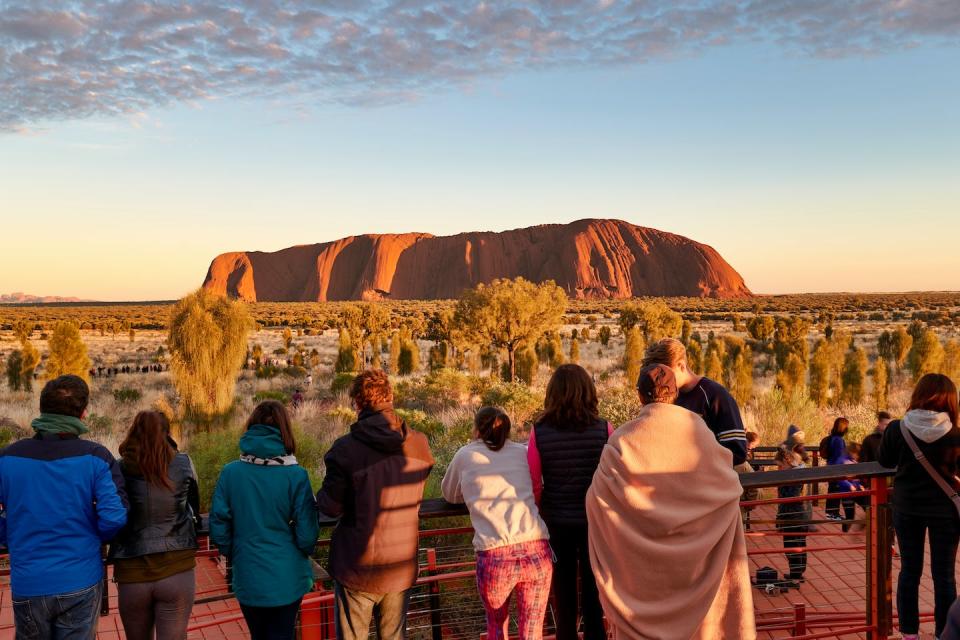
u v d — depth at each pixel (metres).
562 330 80.75
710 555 3.09
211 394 19.34
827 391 25.41
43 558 2.88
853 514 7.33
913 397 3.74
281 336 83.25
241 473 3.13
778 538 6.89
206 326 18.73
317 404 26.08
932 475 3.59
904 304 128.38
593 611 3.46
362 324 48.19
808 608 5.07
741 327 82.25
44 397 3.00
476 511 3.25
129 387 32.56
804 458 8.32
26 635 2.93
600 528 3.14
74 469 2.91
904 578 3.79
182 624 3.15
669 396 3.16
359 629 3.17
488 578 3.19
